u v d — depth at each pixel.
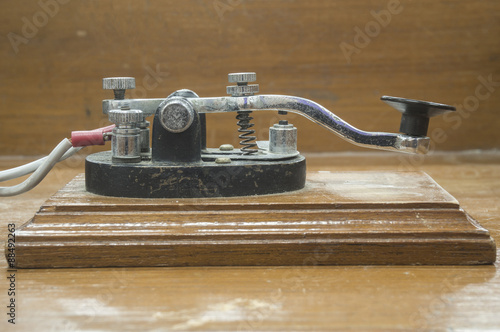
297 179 1.14
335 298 0.88
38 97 2.00
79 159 1.96
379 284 0.92
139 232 0.99
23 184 1.12
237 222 1.01
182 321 0.80
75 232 0.99
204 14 1.97
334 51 2.00
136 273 0.97
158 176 1.07
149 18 1.96
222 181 1.08
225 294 0.89
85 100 2.01
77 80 1.99
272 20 1.97
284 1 1.96
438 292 0.90
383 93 2.02
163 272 0.97
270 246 0.99
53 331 0.78
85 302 0.86
